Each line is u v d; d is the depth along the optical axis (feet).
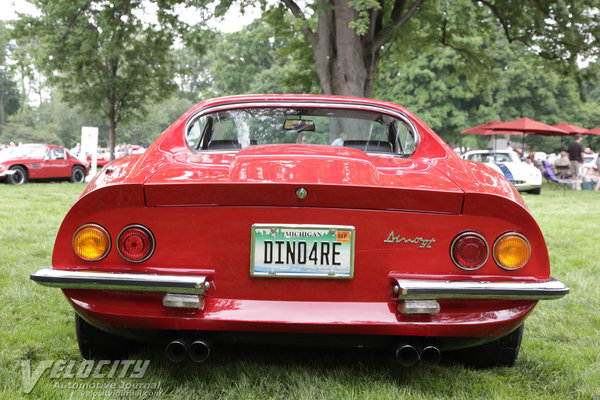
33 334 9.41
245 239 6.70
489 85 62.39
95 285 6.50
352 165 7.27
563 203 40.83
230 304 6.67
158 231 6.70
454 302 6.81
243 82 144.56
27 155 55.11
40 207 30.37
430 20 55.62
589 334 10.41
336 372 8.04
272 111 9.62
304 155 7.54
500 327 6.80
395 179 7.02
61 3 54.19
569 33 44.50
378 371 8.16
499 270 6.80
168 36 57.93
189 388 7.40
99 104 70.54
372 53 48.06
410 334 6.63
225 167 7.38
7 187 48.26
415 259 6.77
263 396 7.20
